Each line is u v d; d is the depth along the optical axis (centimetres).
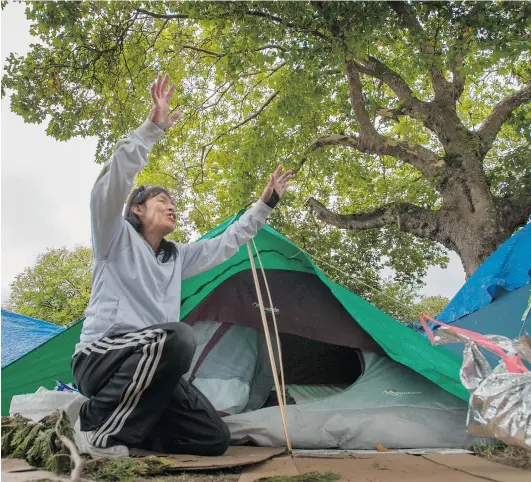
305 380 431
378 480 194
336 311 385
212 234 418
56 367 408
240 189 1105
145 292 266
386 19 833
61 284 2122
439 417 332
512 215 916
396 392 346
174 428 258
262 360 386
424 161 991
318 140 1135
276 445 321
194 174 1410
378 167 1402
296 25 839
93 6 967
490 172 1042
